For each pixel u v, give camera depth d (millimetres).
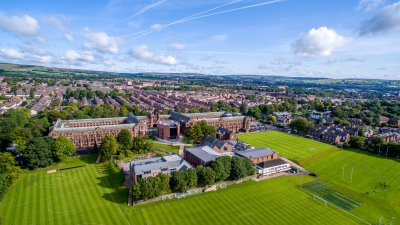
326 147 188750
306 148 185000
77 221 89125
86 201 102438
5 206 96500
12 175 108938
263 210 100062
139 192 100625
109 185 117000
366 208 105312
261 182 125750
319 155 170750
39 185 115062
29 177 123000
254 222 91812
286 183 125875
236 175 122062
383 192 120438
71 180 121062
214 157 133000
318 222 93625
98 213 94375
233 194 111938
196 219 92438
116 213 94688
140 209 97812
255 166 136875
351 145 192000
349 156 171625
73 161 145625
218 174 117188
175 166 124125
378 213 102125
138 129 190125
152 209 98125
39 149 133125
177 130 199750
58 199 103312
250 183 123938
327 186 124312
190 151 142375
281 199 109375
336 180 132250
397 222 96438
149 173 117188
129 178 124312
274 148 183375
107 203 101500
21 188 111562
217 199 107125
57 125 178500
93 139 175125
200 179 114562
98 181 120750
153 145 174125
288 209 101625
